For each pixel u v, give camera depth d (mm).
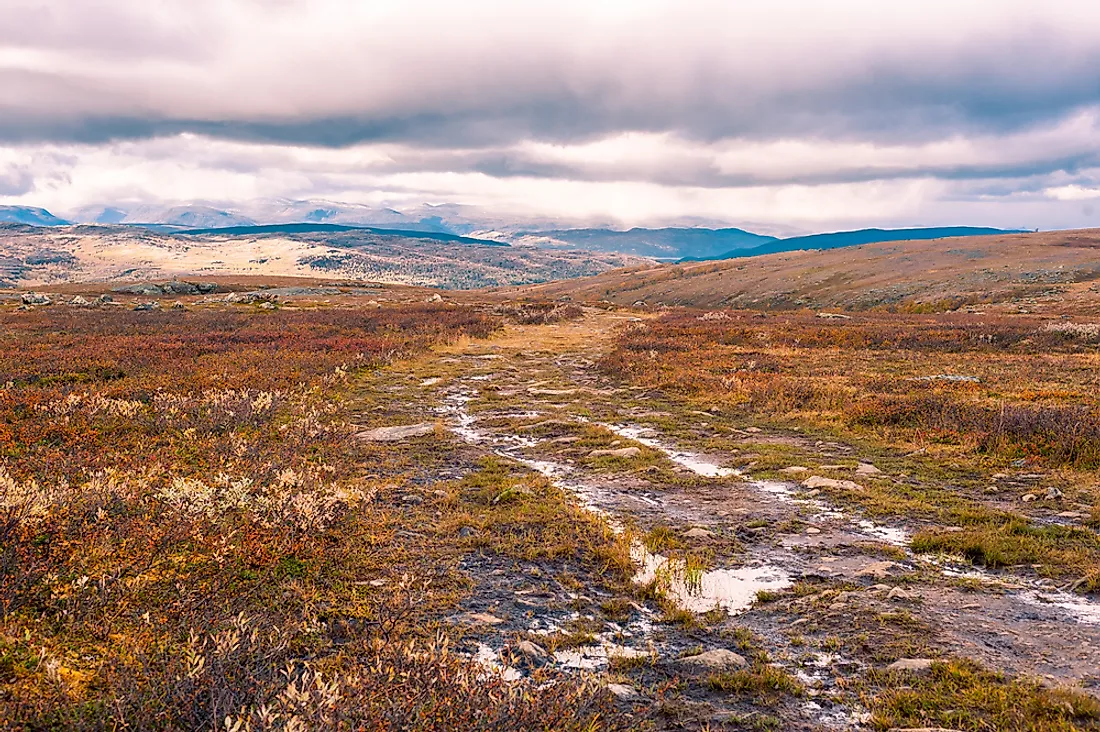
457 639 5715
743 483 11062
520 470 11531
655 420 16031
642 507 9758
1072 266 104250
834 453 12938
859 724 4605
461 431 14906
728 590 7035
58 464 9742
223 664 4508
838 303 118938
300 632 5562
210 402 14719
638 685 5098
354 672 4594
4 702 4184
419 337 33125
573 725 4309
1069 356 26672
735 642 5875
